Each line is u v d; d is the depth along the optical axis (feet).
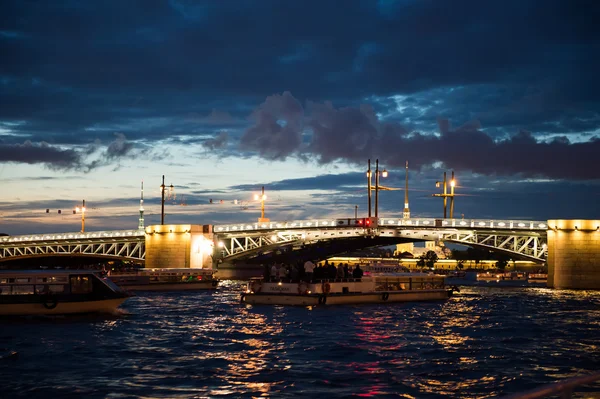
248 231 457.27
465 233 406.21
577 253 371.97
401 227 414.82
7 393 92.43
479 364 115.96
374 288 242.99
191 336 149.48
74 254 532.73
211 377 103.55
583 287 369.09
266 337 147.84
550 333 160.86
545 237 395.34
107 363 115.34
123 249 514.27
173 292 320.70
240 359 119.55
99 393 92.73
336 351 128.57
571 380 33.83
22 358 119.85
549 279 386.52
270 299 232.94
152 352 127.13
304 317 190.29
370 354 125.49
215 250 478.18
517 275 586.86
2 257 571.69
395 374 106.32
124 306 229.04
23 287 181.06
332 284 229.04
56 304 181.06
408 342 141.69
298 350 129.80
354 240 454.40
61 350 128.67
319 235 433.07
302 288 225.56
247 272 522.88
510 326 174.40
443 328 167.43
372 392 93.61
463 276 644.27
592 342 145.48
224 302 248.32
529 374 107.55
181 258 458.09
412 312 210.18
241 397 90.53
